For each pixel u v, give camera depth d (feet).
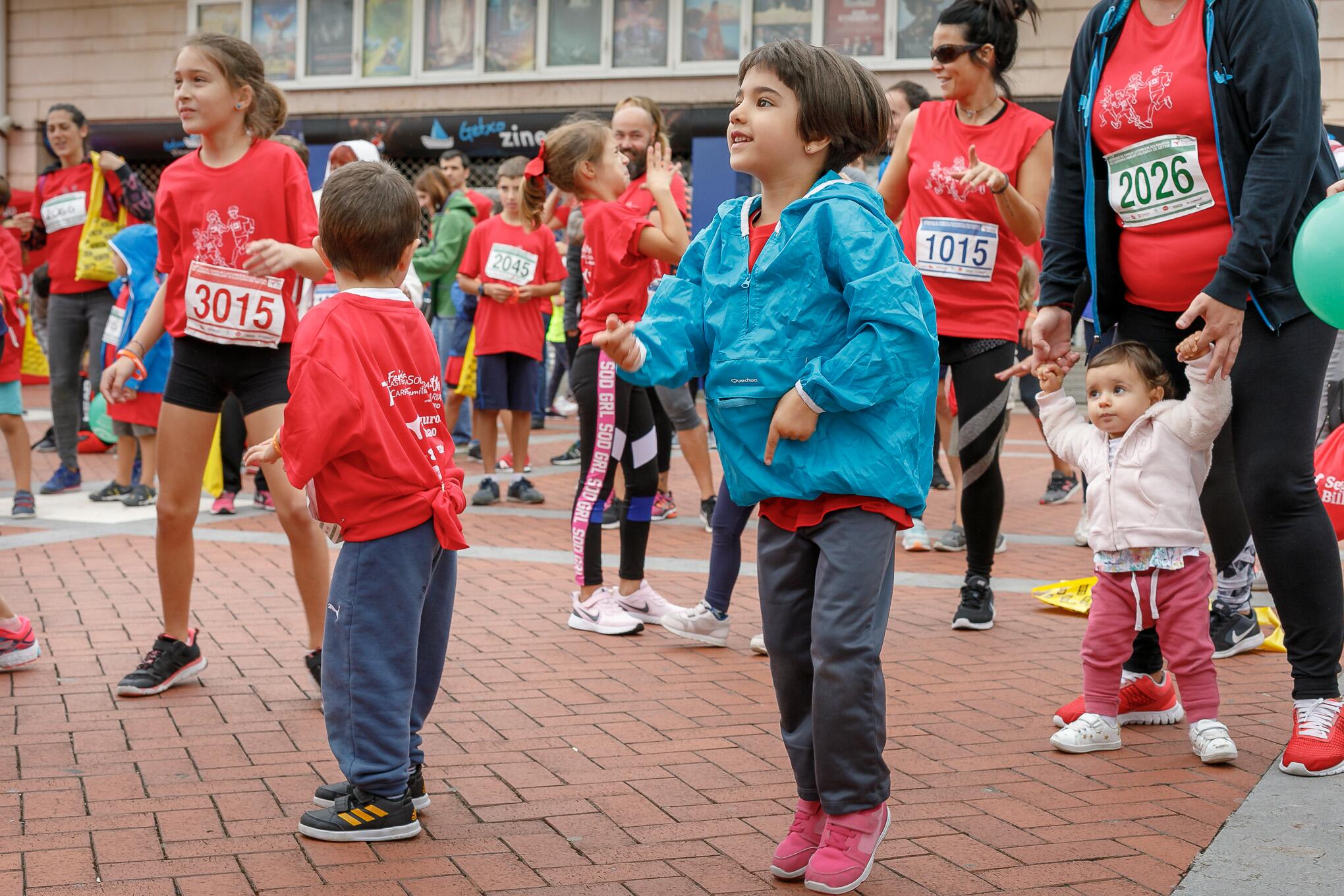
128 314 27.48
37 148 68.44
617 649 17.03
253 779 11.78
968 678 15.65
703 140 58.03
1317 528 12.23
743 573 22.39
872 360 8.86
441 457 10.90
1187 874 9.84
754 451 9.57
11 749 12.55
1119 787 11.84
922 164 18.01
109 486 29.73
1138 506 12.74
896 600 20.25
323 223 10.75
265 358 14.21
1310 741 12.14
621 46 60.70
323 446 10.14
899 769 12.30
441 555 11.08
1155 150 12.62
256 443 14.29
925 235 17.67
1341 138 18.39
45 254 40.32
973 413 17.78
